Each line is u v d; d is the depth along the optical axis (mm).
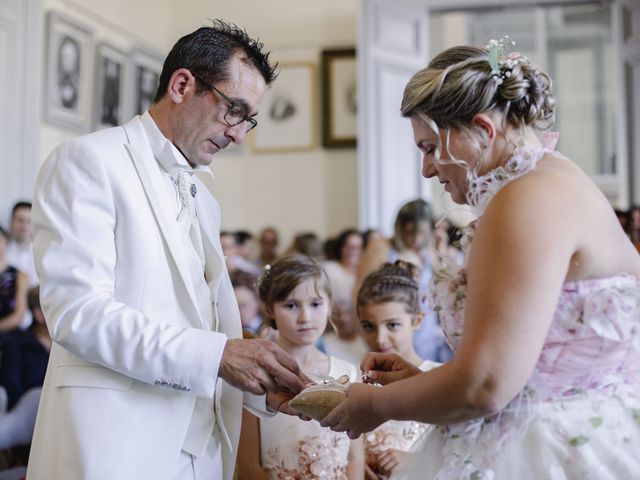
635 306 1514
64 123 6285
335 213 8102
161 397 1842
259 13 8273
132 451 1784
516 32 9242
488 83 1562
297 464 2332
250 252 7316
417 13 7441
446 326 1638
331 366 2549
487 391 1389
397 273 2721
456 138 1591
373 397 1567
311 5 8211
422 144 1656
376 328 2633
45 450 1827
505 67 1575
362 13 7125
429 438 1724
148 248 1850
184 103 1948
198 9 8234
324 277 2592
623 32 6965
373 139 7129
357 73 7879
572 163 1594
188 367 1754
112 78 6945
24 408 3928
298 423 2365
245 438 2369
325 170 8148
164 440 1826
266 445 2369
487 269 1419
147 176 1901
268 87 2039
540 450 1522
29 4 5746
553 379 1546
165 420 1835
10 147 5613
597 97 9180
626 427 1535
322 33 8188
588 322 1504
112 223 1826
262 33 8258
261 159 8258
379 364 2002
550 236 1422
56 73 6168
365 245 6027
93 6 6723
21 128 5684
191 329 1809
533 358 1389
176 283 1898
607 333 1502
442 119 1583
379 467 2445
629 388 1577
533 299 1384
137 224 1845
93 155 1828
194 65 1929
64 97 6285
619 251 1548
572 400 1550
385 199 7188
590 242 1484
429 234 4363
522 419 1545
